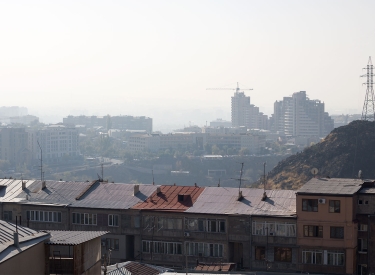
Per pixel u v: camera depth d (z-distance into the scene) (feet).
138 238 290.15
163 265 284.82
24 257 134.31
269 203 282.36
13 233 141.08
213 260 276.41
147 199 303.07
